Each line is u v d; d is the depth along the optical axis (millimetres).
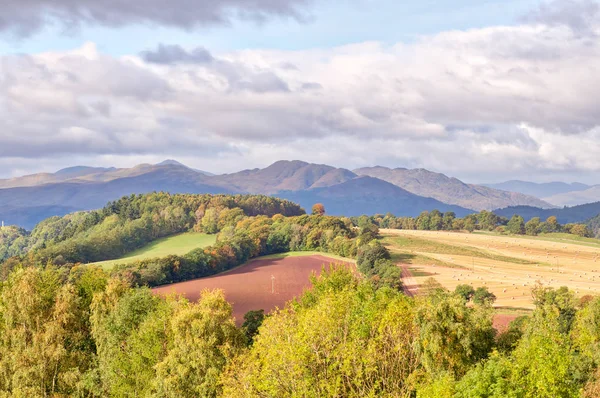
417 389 37312
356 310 50250
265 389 37688
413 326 47750
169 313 57031
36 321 62031
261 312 83062
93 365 61969
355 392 36531
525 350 37406
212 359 49312
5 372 56969
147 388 53031
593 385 39312
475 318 48938
